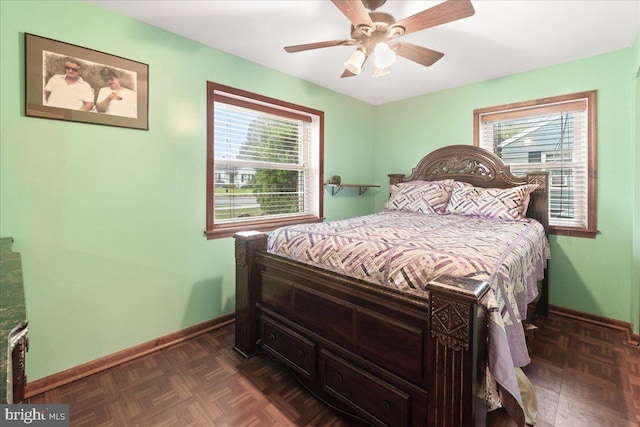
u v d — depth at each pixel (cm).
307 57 262
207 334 240
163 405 159
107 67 189
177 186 226
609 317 252
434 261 125
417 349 117
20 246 165
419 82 321
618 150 245
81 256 185
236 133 274
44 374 173
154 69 210
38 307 171
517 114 299
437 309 105
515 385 102
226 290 259
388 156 398
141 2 183
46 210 172
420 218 262
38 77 166
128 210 202
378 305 130
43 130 169
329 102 344
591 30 214
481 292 99
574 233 266
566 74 266
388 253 140
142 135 206
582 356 204
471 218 262
